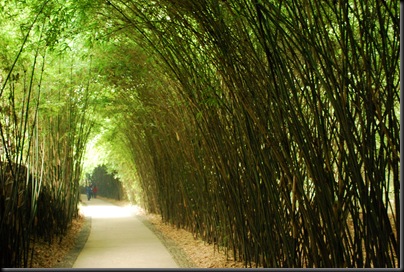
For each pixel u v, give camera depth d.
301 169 4.41
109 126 13.22
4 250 4.63
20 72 6.11
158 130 9.73
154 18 5.61
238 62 4.48
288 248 4.48
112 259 6.48
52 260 6.24
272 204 4.57
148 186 14.23
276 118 4.15
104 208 18.91
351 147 3.39
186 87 6.02
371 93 3.33
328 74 3.45
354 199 3.66
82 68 8.58
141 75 8.10
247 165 5.16
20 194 5.09
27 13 5.76
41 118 7.37
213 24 4.54
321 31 3.65
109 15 5.95
